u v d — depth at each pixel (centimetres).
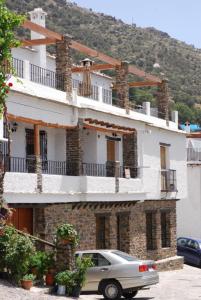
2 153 2148
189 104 8738
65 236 1895
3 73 1553
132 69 3225
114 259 2055
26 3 9619
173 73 9969
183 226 4141
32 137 2567
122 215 3003
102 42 10100
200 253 3519
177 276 3022
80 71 3067
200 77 10050
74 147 2648
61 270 1880
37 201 2314
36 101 2417
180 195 3588
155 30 12050
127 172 2948
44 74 2694
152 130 3306
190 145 4197
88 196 2614
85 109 2672
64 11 10469
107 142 3030
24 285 1778
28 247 1798
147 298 2169
